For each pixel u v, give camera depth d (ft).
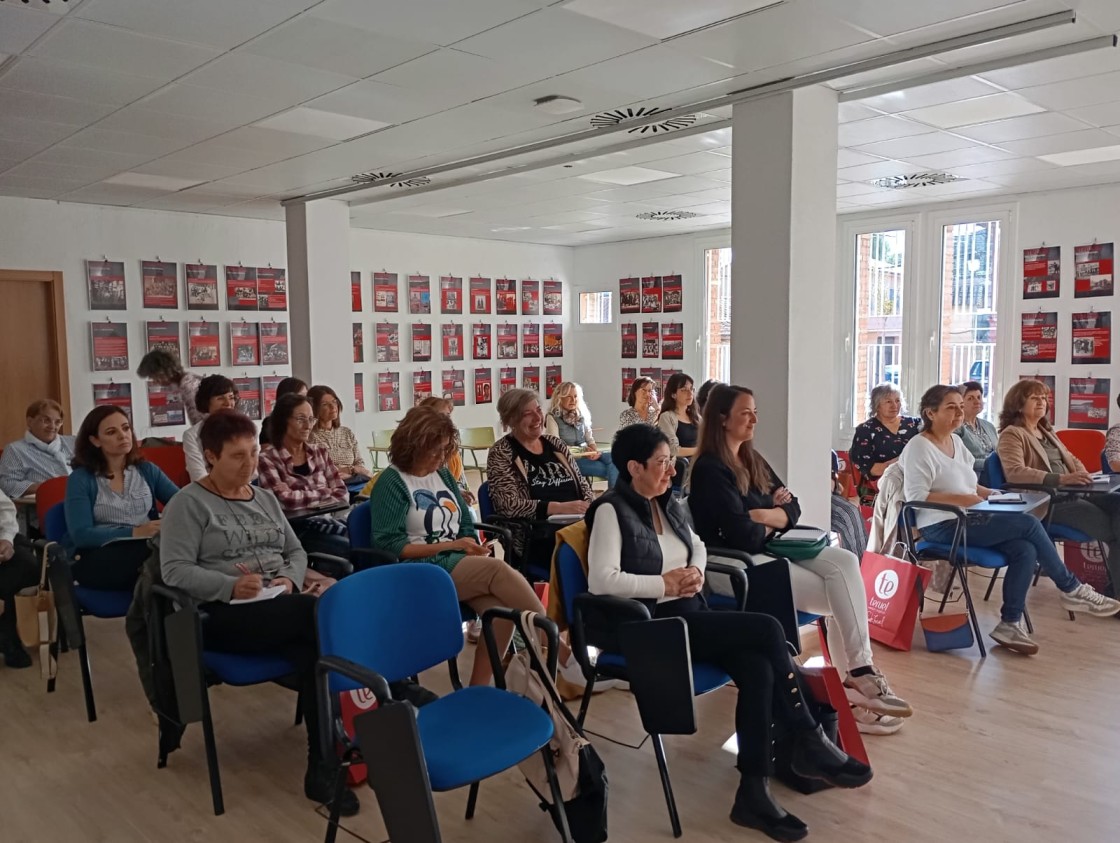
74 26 10.78
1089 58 12.34
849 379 27.66
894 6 10.62
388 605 7.59
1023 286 23.80
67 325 23.03
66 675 12.28
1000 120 15.87
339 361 23.59
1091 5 10.71
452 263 32.09
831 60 12.57
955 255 25.20
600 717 10.62
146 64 12.22
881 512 13.61
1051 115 15.55
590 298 35.37
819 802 8.57
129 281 24.07
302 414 13.00
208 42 11.38
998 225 24.23
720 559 10.39
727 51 12.09
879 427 17.97
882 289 26.78
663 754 8.07
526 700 7.45
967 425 19.47
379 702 6.28
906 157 19.06
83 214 23.20
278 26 10.84
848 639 10.23
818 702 9.09
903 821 8.21
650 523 9.27
